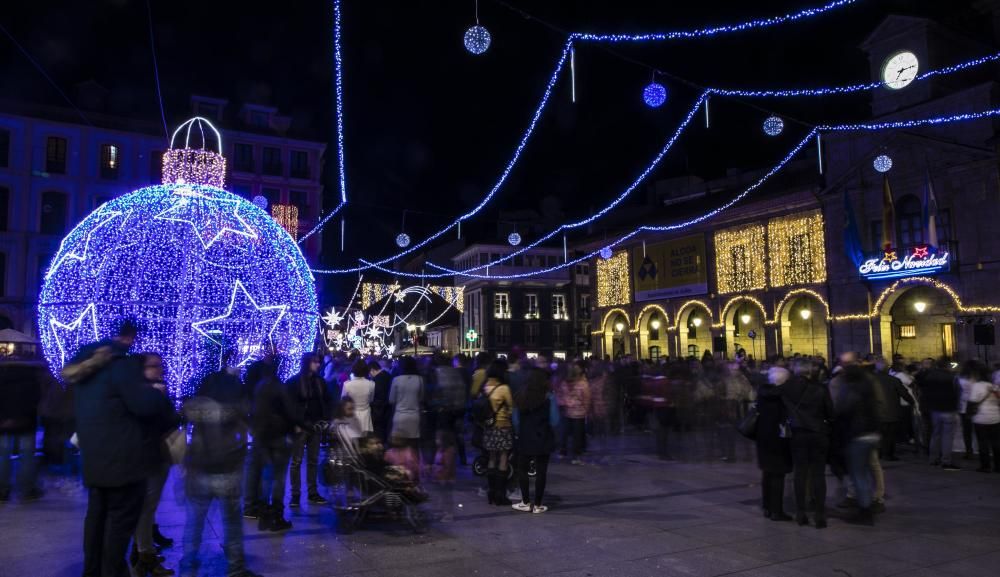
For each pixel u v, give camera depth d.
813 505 7.40
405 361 8.77
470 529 7.14
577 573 5.66
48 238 37.78
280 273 14.10
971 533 7.02
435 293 42.97
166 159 14.25
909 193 24.23
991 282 21.73
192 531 5.44
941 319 23.98
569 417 12.05
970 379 11.33
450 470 8.07
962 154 22.61
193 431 5.46
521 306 56.34
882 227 25.08
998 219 21.66
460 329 59.94
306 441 8.46
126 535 4.78
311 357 8.73
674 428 13.25
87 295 12.80
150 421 4.89
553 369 15.28
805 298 29.03
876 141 25.44
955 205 22.83
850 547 6.49
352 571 5.69
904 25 24.66
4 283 36.69
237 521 5.41
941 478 10.23
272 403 7.13
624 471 10.94
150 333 12.78
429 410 11.23
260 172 44.34
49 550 6.25
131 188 39.75
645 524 7.37
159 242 12.88
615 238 37.94
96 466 4.66
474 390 11.48
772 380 7.72
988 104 22.17
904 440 14.27
